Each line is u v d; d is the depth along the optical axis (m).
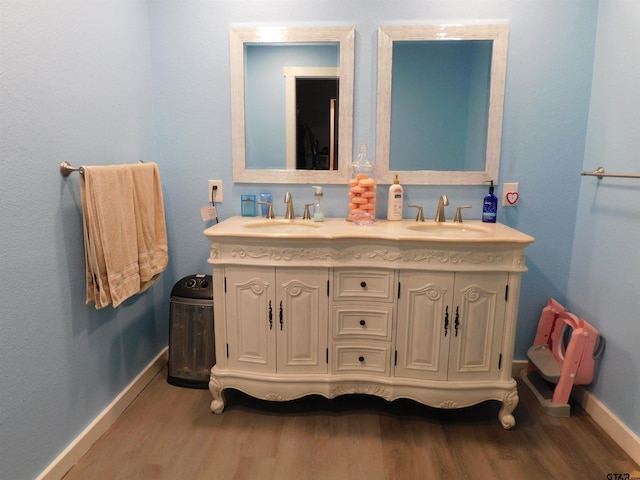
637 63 1.68
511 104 2.05
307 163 2.16
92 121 1.64
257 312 1.80
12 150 1.24
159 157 2.20
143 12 2.03
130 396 1.98
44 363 1.41
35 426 1.37
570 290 2.16
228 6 2.05
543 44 2.00
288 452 1.65
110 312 1.82
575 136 2.06
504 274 1.71
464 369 1.78
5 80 1.21
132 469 1.55
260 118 2.13
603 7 1.91
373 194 2.02
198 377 2.12
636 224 1.66
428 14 2.00
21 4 1.26
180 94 2.14
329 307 1.78
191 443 1.70
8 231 1.24
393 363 1.81
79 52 1.55
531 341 2.24
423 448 1.68
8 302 1.24
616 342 1.77
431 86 2.06
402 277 1.74
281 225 2.06
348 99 2.08
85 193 1.48
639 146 1.67
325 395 1.84
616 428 1.73
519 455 1.65
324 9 2.03
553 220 2.14
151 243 1.89
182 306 2.09
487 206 2.08
